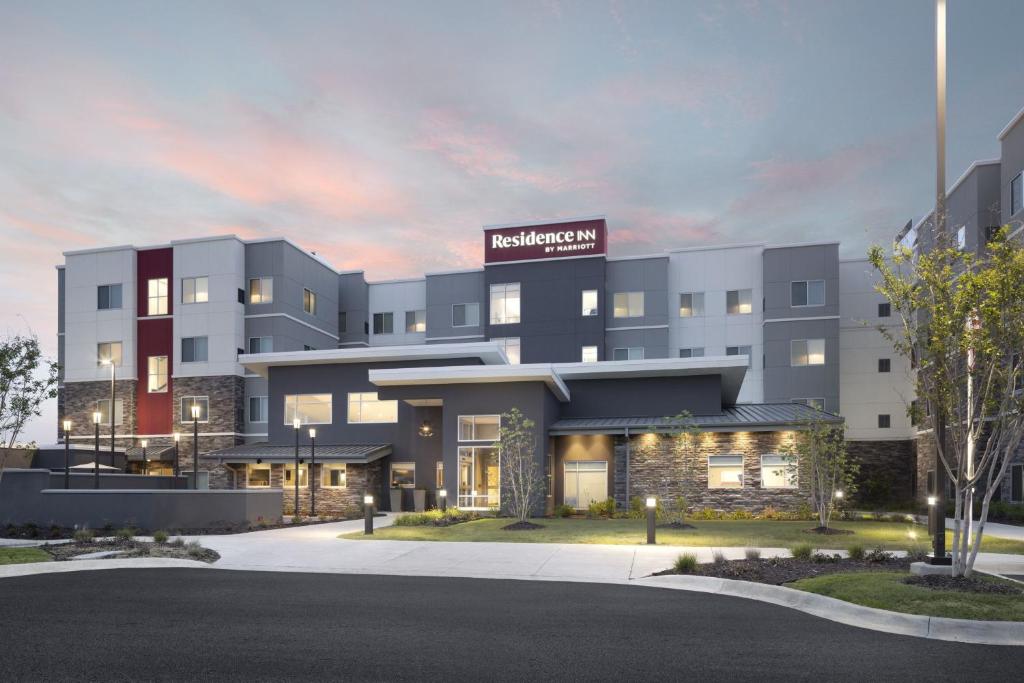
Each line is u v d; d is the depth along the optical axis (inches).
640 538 732.7
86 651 295.3
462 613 380.5
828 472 927.7
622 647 307.0
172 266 1729.8
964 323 404.2
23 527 854.5
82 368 1724.9
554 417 1233.4
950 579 406.0
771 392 1683.1
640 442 1136.8
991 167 1220.5
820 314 1680.6
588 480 1194.6
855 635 331.3
